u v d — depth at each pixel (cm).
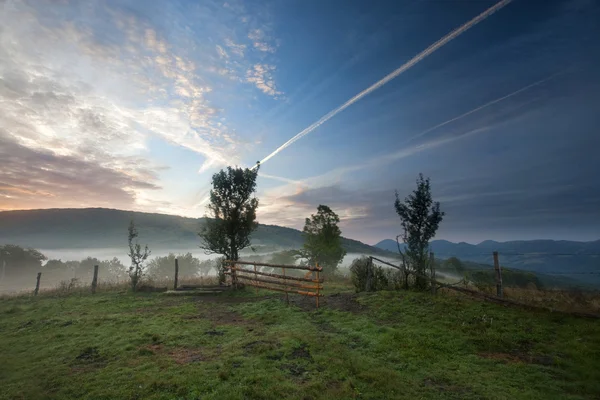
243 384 556
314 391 531
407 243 1417
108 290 1872
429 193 1418
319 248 2712
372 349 750
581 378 577
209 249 2023
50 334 914
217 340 840
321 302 1284
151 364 660
